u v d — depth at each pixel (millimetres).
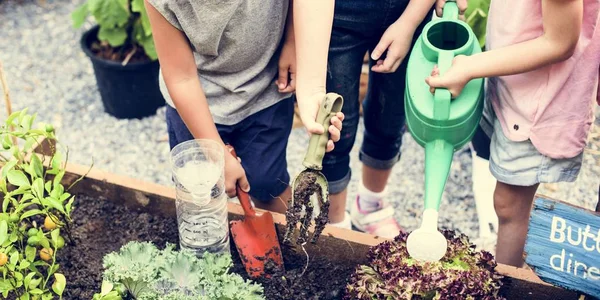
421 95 1746
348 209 2566
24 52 3387
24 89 3160
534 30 1670
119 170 2748
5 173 1692
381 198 2398
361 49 2008
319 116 1493
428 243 1542
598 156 2719
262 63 1848
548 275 1604
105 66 2818
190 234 1770
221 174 1688
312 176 1504
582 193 2580
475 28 2514
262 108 1946
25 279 1608
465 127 1722
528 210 1944
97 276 1829
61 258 1878
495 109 1850
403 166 2746
